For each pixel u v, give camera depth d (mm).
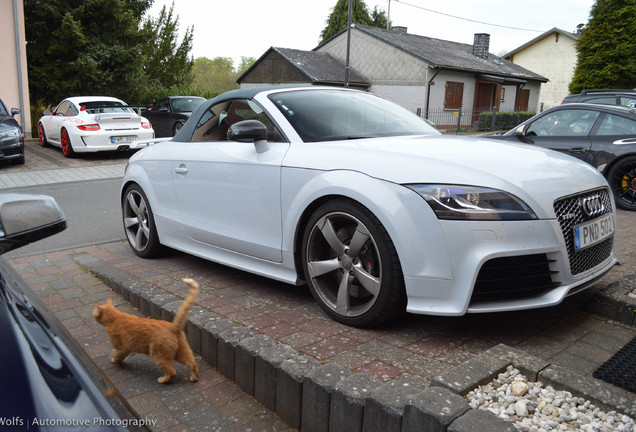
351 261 2891
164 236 4426
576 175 2867
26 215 1322
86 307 3697
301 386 2189
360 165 2859
